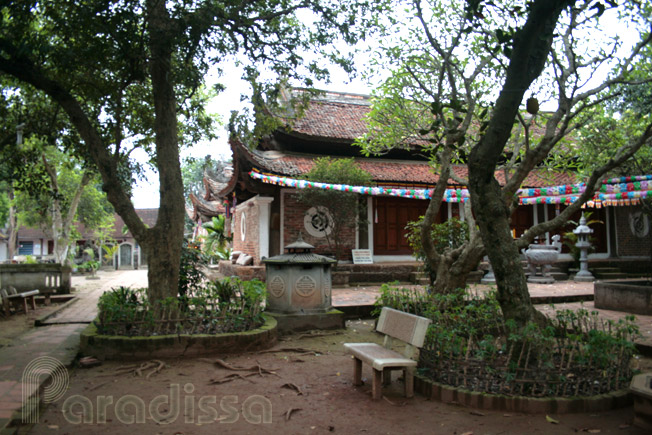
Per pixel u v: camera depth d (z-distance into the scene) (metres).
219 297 8.02
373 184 15.03
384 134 10.38
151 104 10.68
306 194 14.33
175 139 7.67
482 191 5.05
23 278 13.01
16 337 8.01
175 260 7.43
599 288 10.49
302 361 6.42
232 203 19.19
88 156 11.07
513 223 19.69
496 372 4.66
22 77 6.96
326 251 16.80
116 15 7.18
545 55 4.86
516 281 5.03
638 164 11.18
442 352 4.93
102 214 31.00
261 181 15.84
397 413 4.42
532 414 4.32
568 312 5.82
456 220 14.06
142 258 40.31
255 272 15.14
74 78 8.97
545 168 11.77
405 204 18.25
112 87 9.20
